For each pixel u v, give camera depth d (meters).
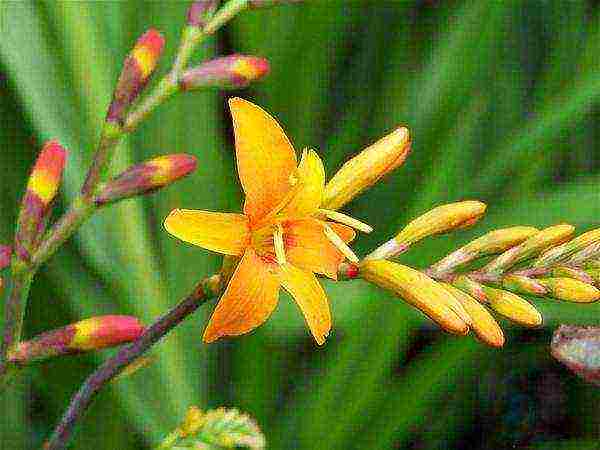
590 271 0.24
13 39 0.38
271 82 0.45
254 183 0.21
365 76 0.49
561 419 0.47
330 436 0.38
